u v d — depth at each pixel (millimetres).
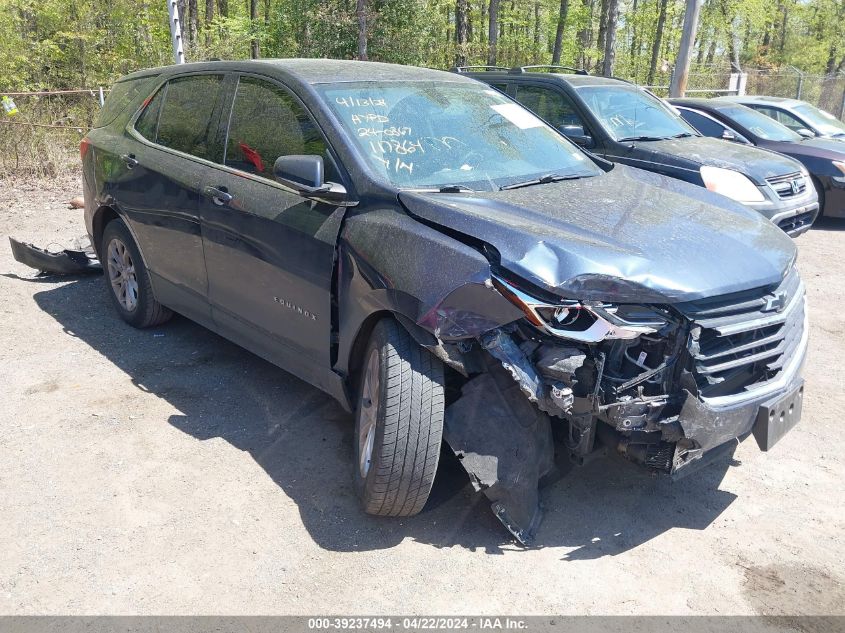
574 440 3084
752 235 3410
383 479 3029
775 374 3188
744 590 2912
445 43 26703
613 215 3365
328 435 4020
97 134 5570
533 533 3176
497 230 2998
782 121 11664
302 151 3805
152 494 3459
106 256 5500
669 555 3115
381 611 2771
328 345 3562
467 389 3104
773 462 3861
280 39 23219
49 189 10422
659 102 8984
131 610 2754
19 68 15922
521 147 4172
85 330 5387
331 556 3076
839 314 6207
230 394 4453
